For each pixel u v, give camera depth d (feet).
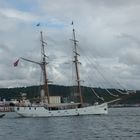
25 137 340.18
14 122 572.51
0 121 617.21
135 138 305.12
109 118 605.31
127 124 467.93
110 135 333.83
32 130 416.05
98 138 313.12
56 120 571.69
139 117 634.02
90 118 604.90
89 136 330.95
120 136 322.75
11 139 326.85
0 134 378.53
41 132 386.52
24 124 519.60
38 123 525.34
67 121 540.93
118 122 504.84
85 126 446.19
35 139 320.91
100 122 508.53
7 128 458.09
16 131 410.11
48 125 479.00
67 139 314.55
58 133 369.50
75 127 435.53
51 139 318.04
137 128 405.18
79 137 325.42
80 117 636.07
